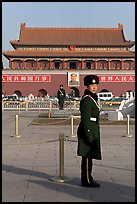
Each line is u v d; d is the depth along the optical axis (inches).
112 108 1950.1
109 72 3590.1
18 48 3853.3
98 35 4013.3
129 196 314.0
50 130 886.4
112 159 493.7
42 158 503.2
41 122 1111.0
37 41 3922.2
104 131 854.5
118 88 3590.1
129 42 3870.6
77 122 1103.6
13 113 1658.5
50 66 3769.7
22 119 1269.7
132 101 1311.5
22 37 3954.2
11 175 397.7
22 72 3553.2
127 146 616.1
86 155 347.9
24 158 503.5
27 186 350.0
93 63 3791.8
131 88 3585.1
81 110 349.4
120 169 428.1
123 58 3774.6
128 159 493.7
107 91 3590.1
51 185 354.0
